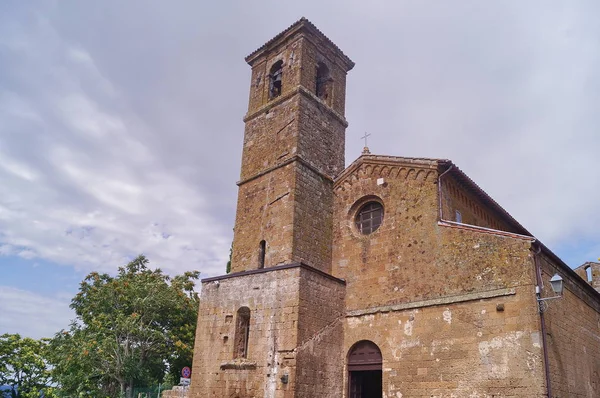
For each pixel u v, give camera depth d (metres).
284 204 24.08
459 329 18.69
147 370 38.53
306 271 21.02
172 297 39.34
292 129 25.67
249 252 24.86
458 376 18.12
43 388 44.25
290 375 19.16
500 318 17.77
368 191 24.27
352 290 22.84
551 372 16.66
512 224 26.95
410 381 19.36
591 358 21.42
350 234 24.28
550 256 19.14
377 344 20.86
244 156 28.03
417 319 20.02
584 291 22.89
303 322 20.14
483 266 18.89
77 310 40.03
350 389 21.33
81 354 34.47
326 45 29.73
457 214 22.56
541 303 17.11
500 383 17.06
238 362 20.91
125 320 36.28
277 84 29.77
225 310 22.53
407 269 21.22
